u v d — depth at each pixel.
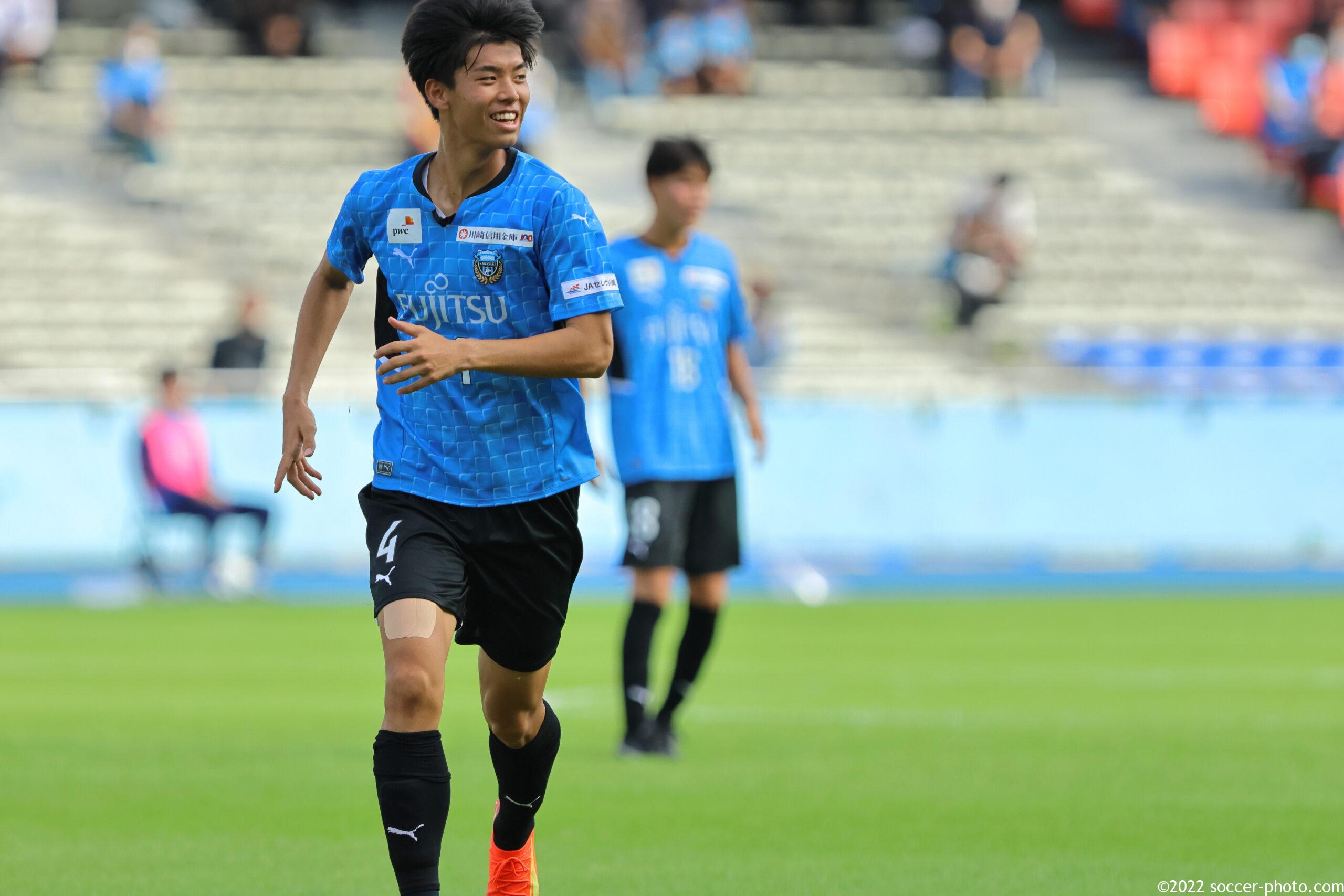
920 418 61.59
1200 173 93.06
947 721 30.12
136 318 72.50
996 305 78.06
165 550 58.66
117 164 81.62
